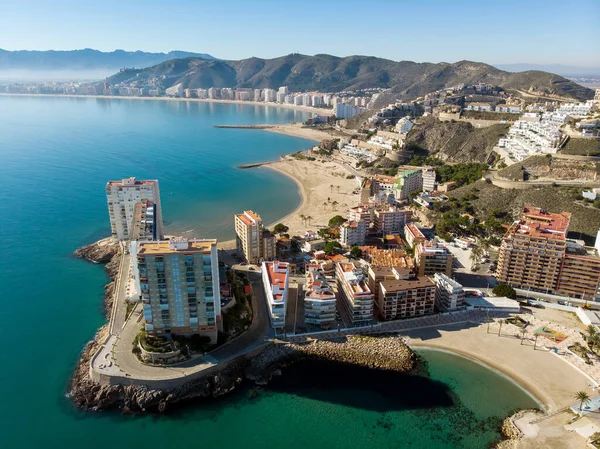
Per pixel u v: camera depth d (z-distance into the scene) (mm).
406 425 157250
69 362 186750
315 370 184250
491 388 174500
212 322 184875
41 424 155500
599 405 163500
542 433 151875
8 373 179500
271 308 199250
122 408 163125
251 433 153875
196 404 165875
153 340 180875
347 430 155000
